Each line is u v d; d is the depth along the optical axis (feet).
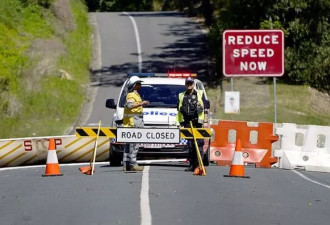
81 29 474.49
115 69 401.29
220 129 184.85
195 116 155.84
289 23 353.51
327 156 183.21
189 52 432.25
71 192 123.44
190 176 148.25
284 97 331.77
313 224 99.30
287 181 149.59
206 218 99.76
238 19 374.63
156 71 393.09
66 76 365.61
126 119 154.51
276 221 100.12
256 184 140.15
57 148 188.65
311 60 353.72
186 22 521.24
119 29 497.87
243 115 300.40
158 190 124.06
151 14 570.87
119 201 112.16
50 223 96.94
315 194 129.49
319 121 301.84
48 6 459.73
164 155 163.53
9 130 279.49
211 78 378.12
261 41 239.30
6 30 402.72
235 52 240.32
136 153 155.63
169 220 97.30
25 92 319.47
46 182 139.64
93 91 360.07
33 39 409.49
